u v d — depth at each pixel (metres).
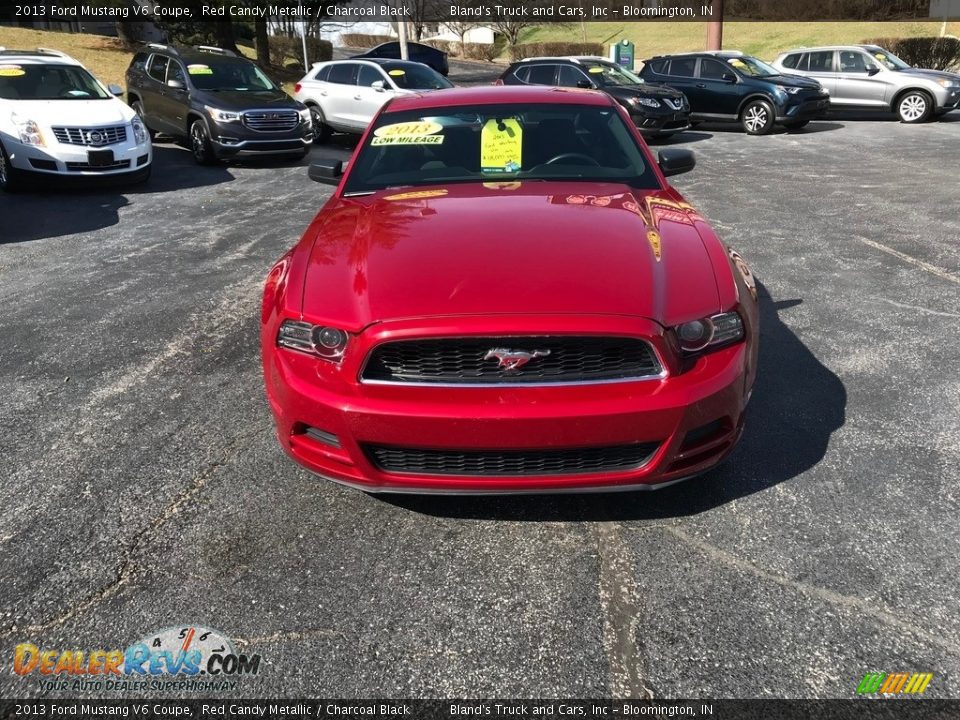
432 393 2.47
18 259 6.76
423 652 2.27
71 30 31.22
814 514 2.84
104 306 5.42
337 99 14.17
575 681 2.16
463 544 2.75
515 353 2.43
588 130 4.05
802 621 2.33
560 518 2.88
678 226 3.13
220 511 2.97
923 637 2.26
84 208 8.88
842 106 16.39
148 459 3.36
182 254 6.83
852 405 3.66
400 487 2.64
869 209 7.91
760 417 3.57
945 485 2.99
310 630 2.37
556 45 47.72
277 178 10.95
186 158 12.83
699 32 51.66
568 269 2.68
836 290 5.36
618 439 2.48
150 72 13.35
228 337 4.79
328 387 2.57
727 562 2.61
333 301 2.65
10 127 9.16
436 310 2.50
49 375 4.26
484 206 3.32
